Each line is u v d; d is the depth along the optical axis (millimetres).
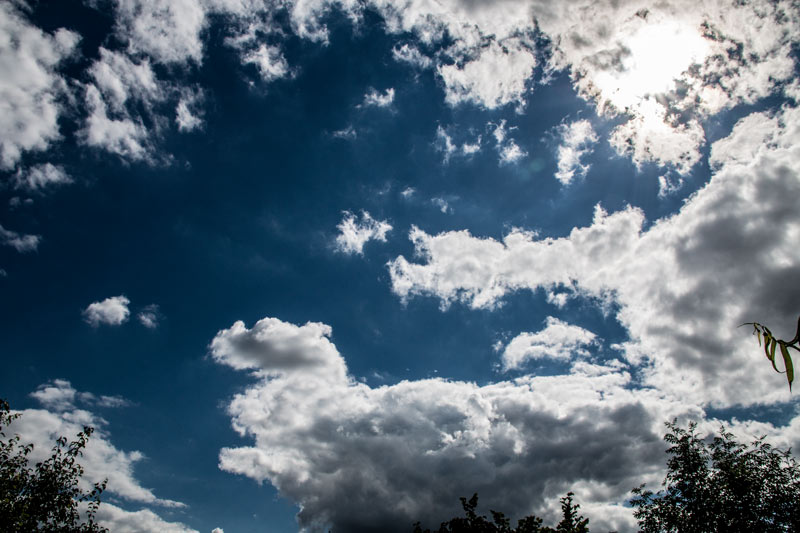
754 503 18547
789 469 19344
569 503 19266
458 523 19844
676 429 22047
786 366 2574
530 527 18969
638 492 21734
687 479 20516
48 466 17953
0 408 16578
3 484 15859
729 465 20078
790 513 18016
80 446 18516
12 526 15070
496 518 19688
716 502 19078
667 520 19953
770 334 2691
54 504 17266
